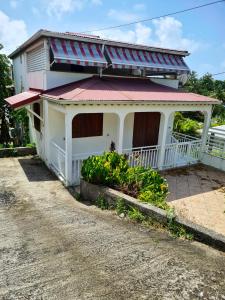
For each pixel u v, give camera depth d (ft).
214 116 167.94
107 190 23.81
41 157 42.98
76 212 22.81
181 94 40.96
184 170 39.93
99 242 16.55
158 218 19.19
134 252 15.21
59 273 13.07
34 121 45.50
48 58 34.99
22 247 15.99
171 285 12.14
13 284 12.19
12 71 72.90
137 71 48.42
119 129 33.32
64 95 29.66
